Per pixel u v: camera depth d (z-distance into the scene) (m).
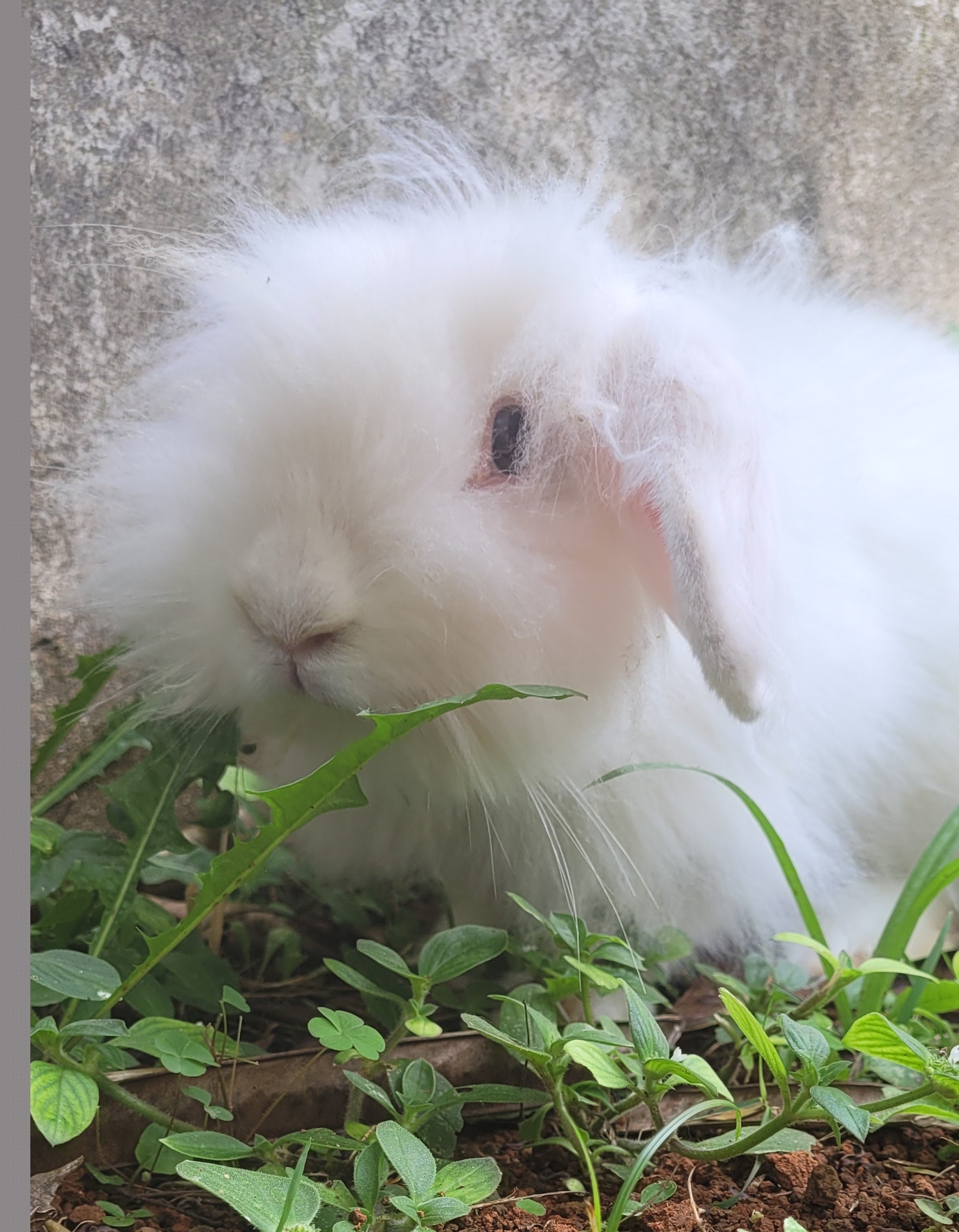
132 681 0.55
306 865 0.55
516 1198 0.42
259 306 0.46
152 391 0.50
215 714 0.49
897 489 0.52
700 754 0.48
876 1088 0.46
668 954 0.49
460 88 0.59
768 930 0.54
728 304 0.52
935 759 0.53
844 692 0.50
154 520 0.47
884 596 0.52
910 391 0.55
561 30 0.59
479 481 0.45
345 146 0.58
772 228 0.59
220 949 0.53
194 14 0.57
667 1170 0.43
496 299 0.45
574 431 0.45
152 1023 0.43
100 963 0.42
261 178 0.58
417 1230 0.38
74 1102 0.40
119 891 0.47
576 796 0.47
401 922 0.54
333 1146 0.41
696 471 0.44
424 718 0.41
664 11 0.59
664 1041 0.41
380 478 0.44
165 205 0.58
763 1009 0.49
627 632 0.46
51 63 0.57
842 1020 0.48
